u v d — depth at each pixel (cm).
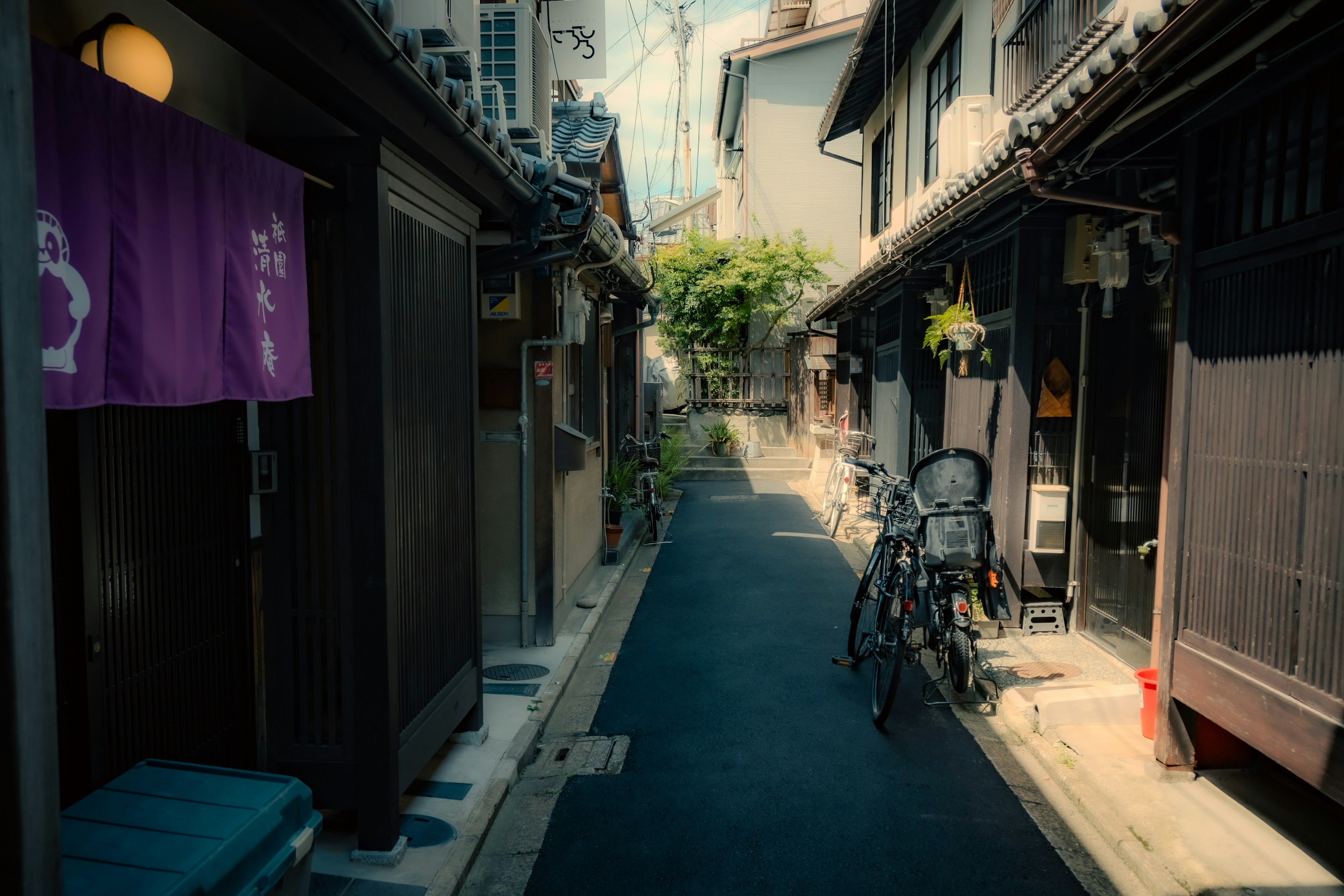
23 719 152
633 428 1303
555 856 371
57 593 273
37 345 154
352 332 341
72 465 272
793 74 2088
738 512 1408
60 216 202
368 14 247
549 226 521
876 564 618
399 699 368
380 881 338
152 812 247
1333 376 310
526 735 488
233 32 233
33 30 231
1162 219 425
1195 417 398
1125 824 377
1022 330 646
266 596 366
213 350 262
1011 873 354
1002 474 671
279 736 370
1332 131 312
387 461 347
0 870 152
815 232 2109
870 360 1437
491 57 668
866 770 452
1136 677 466
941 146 827
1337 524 307
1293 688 328
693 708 550
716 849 375
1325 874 336
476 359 480
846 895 339
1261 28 284
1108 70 339
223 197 266
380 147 335
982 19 840
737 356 2097
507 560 670
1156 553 543
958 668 514
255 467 356
